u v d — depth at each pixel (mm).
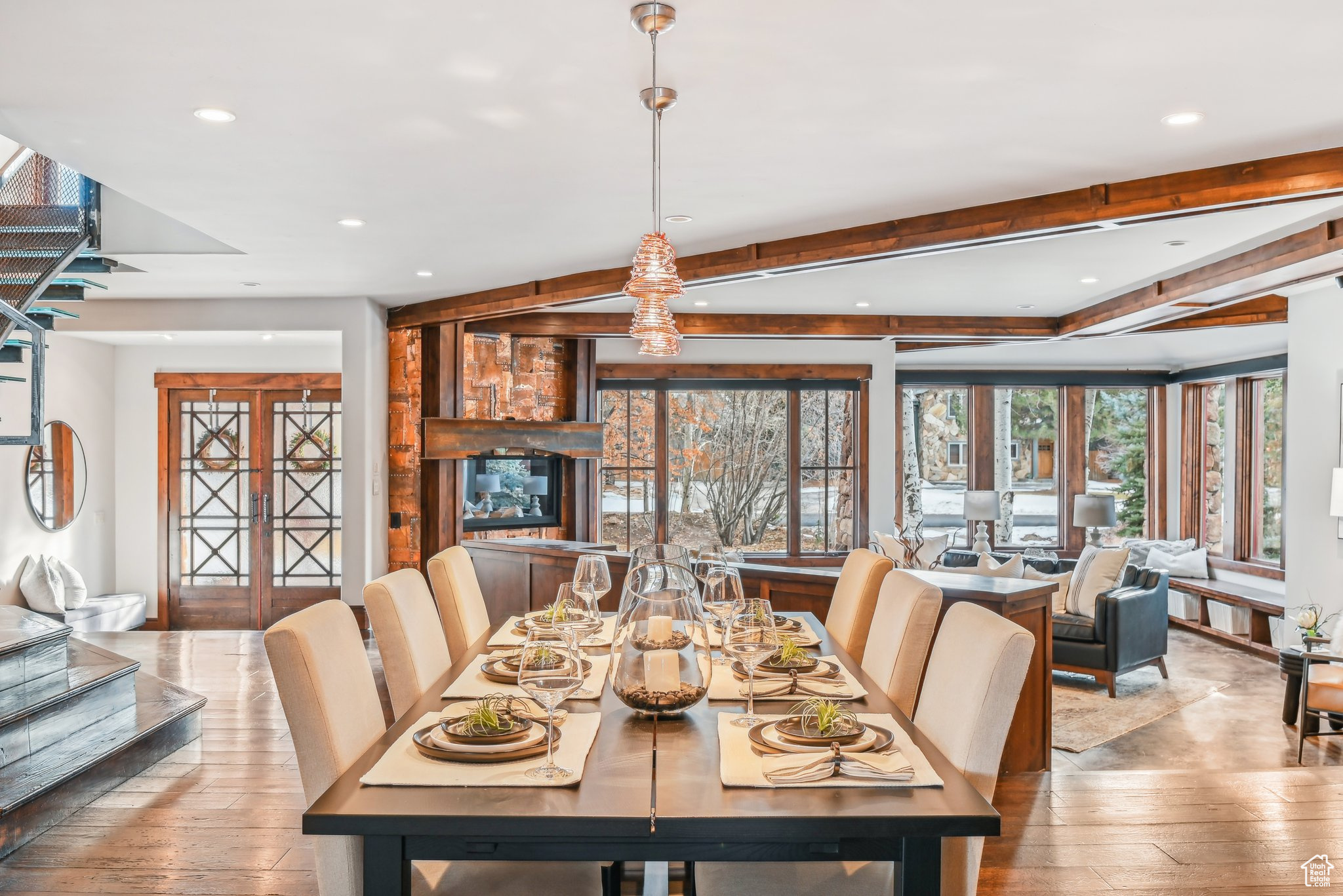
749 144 3527
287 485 8578
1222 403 10250
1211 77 2898
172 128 3314
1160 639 7113
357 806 1658
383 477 7426
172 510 8578
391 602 2680
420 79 2889
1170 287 6246
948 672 2207
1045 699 4336
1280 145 3562
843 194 4227
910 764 1871
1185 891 2963
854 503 9930
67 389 7887
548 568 6156
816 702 2100
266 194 4184
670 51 2703
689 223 4754
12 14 2439
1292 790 3926
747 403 9914
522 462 8680
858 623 3188
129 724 4297
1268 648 7969
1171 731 5832
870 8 2445
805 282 6516
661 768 1862
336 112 3164
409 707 2646
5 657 3824
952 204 4410
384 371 7473
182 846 3316
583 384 9062
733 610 2490
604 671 2664
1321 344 6461
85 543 8117
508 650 2895
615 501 9812
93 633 7258
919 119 3260
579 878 2088
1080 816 3621
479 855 1680
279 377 8508
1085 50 2703
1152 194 3980
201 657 6375
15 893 2945
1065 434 11016
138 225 5562
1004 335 8109
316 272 6055
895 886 1822
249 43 2631
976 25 2543
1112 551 7082
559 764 1862
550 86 2955
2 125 3270
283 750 4422
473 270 6012
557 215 4586
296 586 8570
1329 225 4719
